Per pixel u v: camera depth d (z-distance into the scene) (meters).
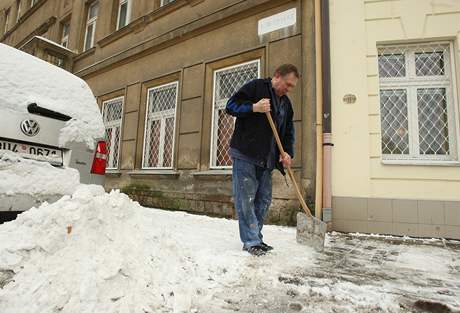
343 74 4.49
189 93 6.24
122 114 7.75
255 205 2.94
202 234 3.49
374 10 4.53
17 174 2.38
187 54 6.43
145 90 7.29
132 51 7.65
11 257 1.52
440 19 4.34
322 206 4.25
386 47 4.53
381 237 3.94
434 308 1.70
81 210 1.83
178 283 1.83
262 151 2.72
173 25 6.89
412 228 4.03
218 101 5.91
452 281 2.19
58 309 1.38
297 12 4.94
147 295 1.61
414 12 4.42
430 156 4.31
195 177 5.79
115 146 8.06
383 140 4.46
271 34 5.17
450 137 4.25
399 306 1.72
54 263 1.57
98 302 1.45
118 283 1.59
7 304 1.34
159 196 6.35
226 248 2.79
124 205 2.14
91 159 2.93
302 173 4.51
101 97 8.58
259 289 1.91
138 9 7.95
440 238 3.94
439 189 4.05
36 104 2.54
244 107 2.63
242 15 5.60
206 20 6.08
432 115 4.38
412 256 2.95
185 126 6.18
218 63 5.87
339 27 4.59
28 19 13.97
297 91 4.72
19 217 1.74
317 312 1.62
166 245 2.14
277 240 3.33
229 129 5.67
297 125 4.64
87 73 9.07
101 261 1.65
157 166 6.82
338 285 1.98
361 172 4.26
